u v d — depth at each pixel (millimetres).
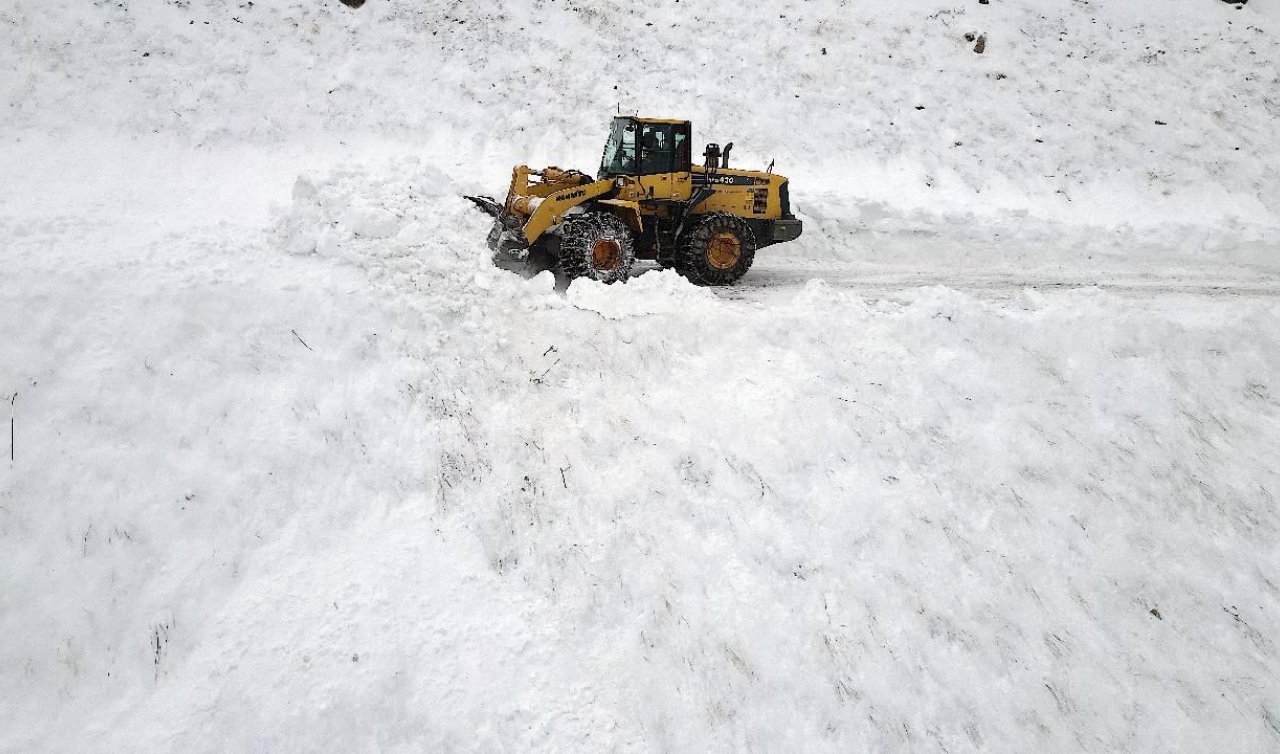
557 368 6348
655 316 6840
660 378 6422
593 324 6715
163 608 4469
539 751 4230
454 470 5445
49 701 4090
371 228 7152
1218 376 7246
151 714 4094
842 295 7633
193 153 15242
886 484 5871
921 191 16062
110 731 4016
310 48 18375
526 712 4355
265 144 15805
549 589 4934
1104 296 8094
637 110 17922
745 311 7184
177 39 17719
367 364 5930
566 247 8133
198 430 5215
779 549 5340
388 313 6289
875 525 5609
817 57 20219
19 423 4844
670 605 4938
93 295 5562
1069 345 7238
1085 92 19438
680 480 5625
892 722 4691
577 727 4355
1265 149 17469
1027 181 16484
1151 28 22141
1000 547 5645
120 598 4461
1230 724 4953
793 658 4844
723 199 10086
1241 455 6559
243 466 5141
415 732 4207
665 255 9844
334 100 17125
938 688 4883
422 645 4523
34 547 4496
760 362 6664
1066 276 11242
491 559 5016
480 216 8531
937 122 18172
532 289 7109
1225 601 5598
